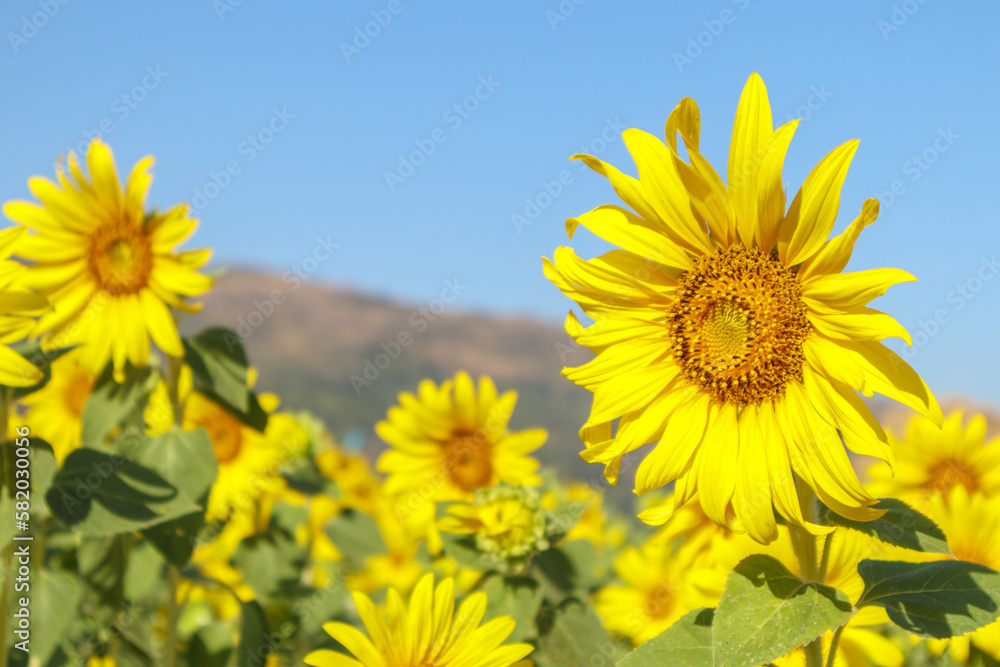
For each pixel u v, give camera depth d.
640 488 0.78
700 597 0.94
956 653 0.87
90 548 0.98
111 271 1.00
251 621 0.99
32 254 0.99
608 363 0.79
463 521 0.94
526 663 0.90
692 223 0.78
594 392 0.80
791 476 0.75
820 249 0.75
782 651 0.70
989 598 0.72
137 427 1.00
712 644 0.72
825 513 0.76
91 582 0.98
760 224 0.76
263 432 1.01
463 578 0.98
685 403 0.78
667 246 0.78
